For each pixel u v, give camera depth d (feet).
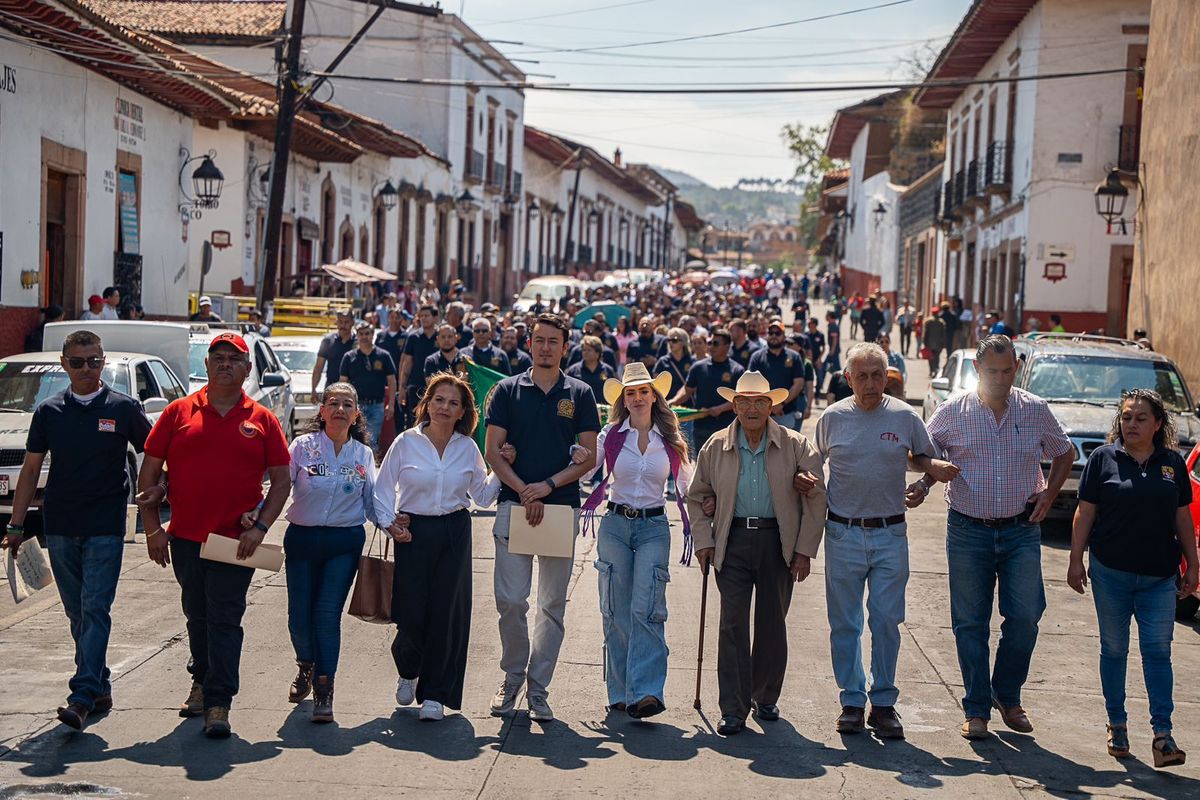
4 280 60.54
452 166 158.30
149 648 29.30
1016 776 22.53
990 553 24.73
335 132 112.27
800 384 49.75
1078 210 92.94
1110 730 23.98
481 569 38.32
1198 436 46.75
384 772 21.79
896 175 199.93
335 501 24.77
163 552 24.21
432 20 151.64
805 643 31.35
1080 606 36.47
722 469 24.85
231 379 23.85
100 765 21.84
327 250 117.29
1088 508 24.29
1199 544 35.14
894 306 187.21
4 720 24.20
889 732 24.41
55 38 61.52
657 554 25.18
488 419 25.14
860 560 24.68
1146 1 91.30
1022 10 96.22
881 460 24.56
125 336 50.72
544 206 213.46
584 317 99.25
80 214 68.64
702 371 48.16
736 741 24.07
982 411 24.70
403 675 25.21
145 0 132.87
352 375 53.01
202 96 77.41
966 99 125.49
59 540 24.09
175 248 82.89
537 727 24.66
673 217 385.09
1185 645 33.22
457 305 53.98
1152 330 69.92
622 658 25.55
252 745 23.06
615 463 25.31
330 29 152.15
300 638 24.89
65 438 24.07
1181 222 66.03
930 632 32.96
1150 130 71.15
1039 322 91.45
